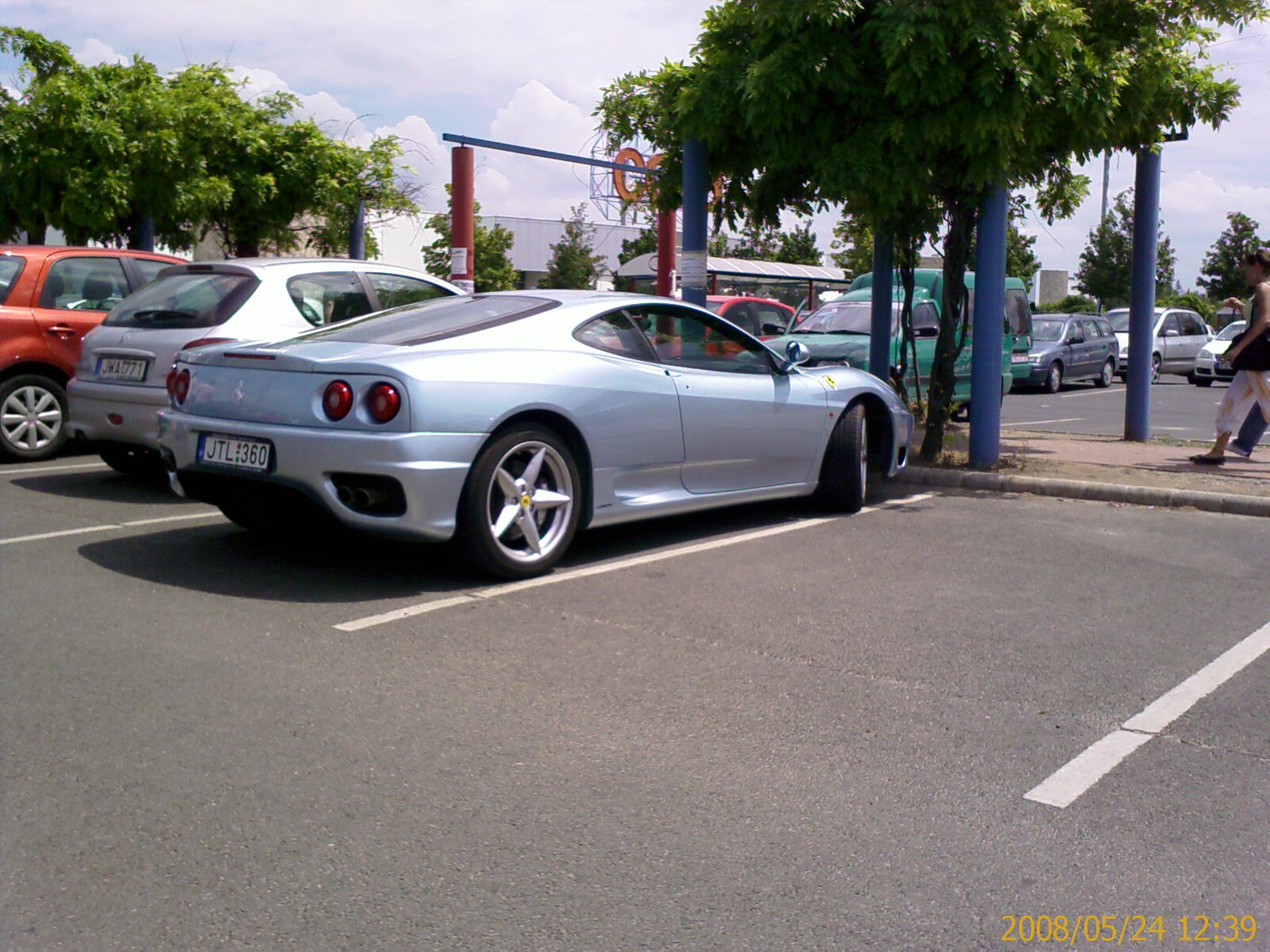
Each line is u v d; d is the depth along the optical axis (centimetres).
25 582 530
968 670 432
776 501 805
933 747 358
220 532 646
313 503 519
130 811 306
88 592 515
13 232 1578
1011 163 862
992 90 781
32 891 266
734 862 284
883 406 780
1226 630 491
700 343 658
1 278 869
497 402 525
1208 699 405
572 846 291
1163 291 4691
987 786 330
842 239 1255
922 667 435
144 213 1530
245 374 539
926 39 766
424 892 268
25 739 350
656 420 605
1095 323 2397
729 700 397
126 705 380
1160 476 871
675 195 1025
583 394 565
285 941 247
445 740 357
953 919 260
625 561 602
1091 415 1670
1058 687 415
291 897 265
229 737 356
